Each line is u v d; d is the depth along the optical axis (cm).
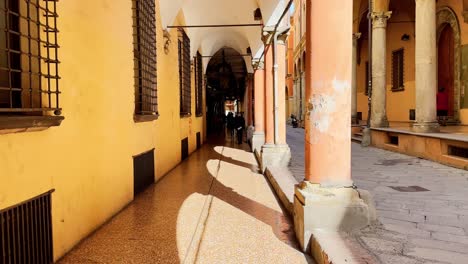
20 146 317
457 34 1465
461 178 741
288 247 404
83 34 446
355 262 294
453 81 1545
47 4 356
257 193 686
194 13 1295
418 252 326
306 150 418
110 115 536
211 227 480
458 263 300
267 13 907
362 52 2439
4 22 318
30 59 333
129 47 632
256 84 1424
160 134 855
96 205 479
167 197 657
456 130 1171
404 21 1833
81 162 436
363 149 1375
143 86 691
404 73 1930
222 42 1908
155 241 431
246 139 2152
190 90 1398
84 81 446
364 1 1814
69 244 405
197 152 1446
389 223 426
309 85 408
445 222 433
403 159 1059
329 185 396
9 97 319
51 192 367
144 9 723
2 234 294
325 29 396
